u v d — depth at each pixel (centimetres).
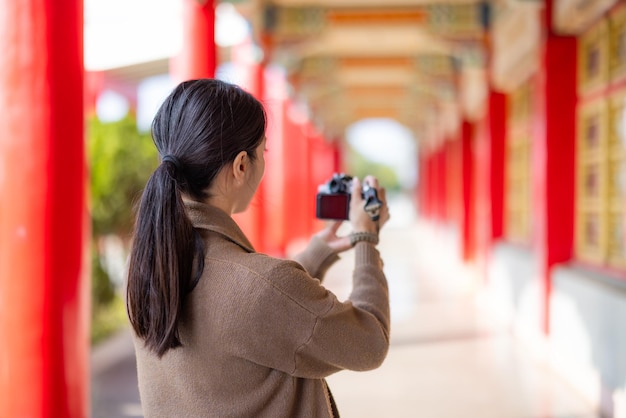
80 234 307
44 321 294
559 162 599
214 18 534
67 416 302
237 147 135
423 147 2723
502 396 526
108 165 848
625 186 507
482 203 995
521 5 621
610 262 526
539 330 633
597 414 477
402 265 1491
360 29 992
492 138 932
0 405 297
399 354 672
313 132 2009
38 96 289
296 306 125
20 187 291
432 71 1291
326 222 175
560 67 596
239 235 138
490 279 945
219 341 125
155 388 135
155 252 127
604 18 524
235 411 128
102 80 1223
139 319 130
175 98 137
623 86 494
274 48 965
